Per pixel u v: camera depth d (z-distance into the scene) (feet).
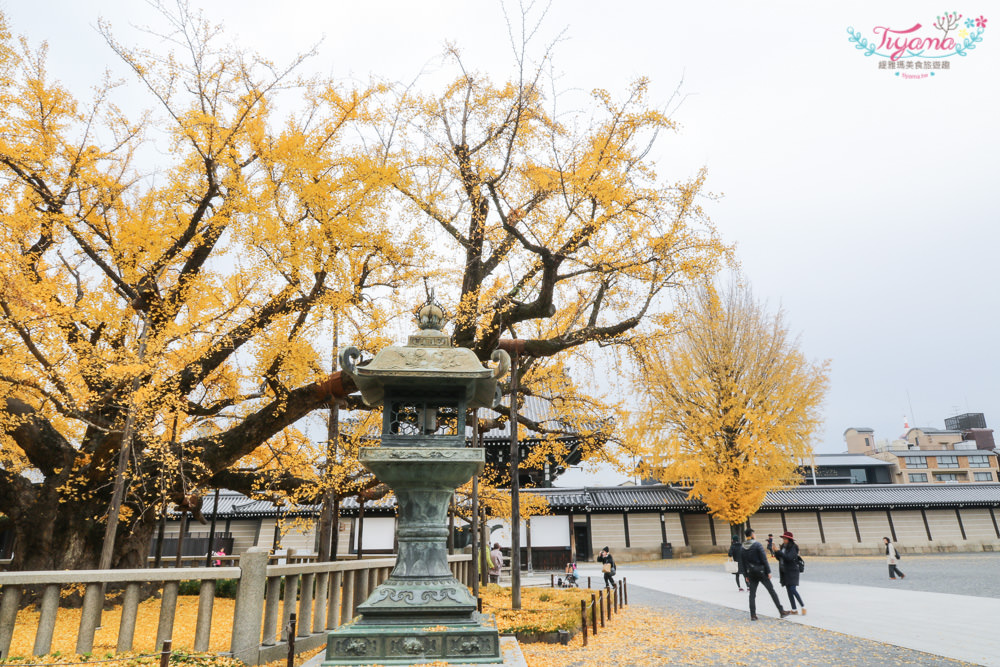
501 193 36.86
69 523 34.96
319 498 43.11
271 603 20.30
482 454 16.31
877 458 185.37
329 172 32.55
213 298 30.32
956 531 121.60
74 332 30.89
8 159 29.04
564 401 47.65
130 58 29.76
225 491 110.93
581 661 23.18
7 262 26.43
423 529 16.30
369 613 15.26
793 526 120.88
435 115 36.24
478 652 14.80
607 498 117.91
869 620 32.86
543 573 91.86
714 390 86.07
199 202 34.27
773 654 24.09
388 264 35.70
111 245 31.86
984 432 210.79
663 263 34.24
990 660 21.93
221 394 37.76
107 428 28.94
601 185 31.83
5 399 28.04
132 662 16.80
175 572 18.62
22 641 21.62
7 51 28.71
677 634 29.48
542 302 36.76
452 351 17.51
